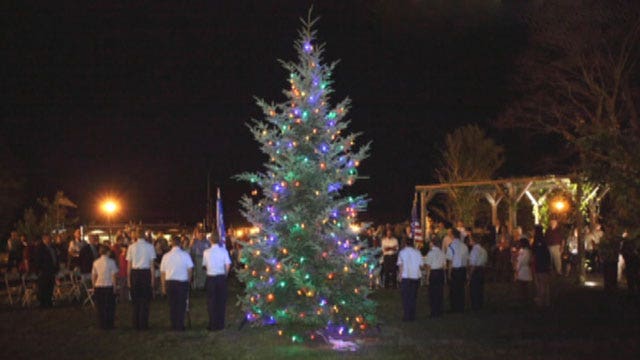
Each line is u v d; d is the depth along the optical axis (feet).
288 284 38.60
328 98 42.14
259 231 41.50
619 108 88.69
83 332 43.62
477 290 53.31
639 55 85.30
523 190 83.25
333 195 41.29
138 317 44.65
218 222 54.19
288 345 37.76
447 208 115.55
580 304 54.19
